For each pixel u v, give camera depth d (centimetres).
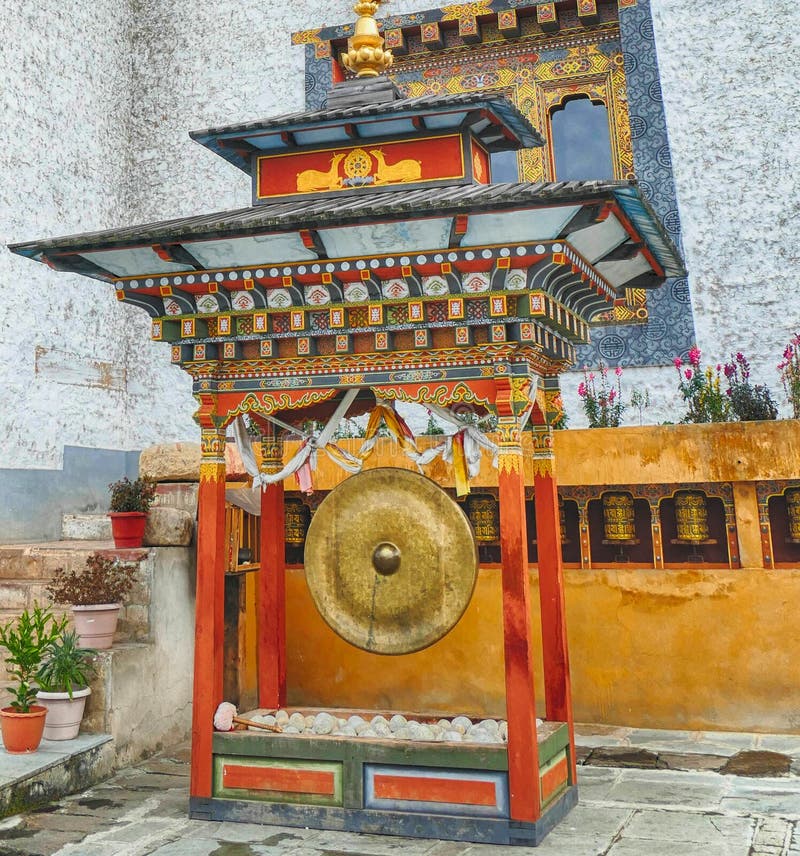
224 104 1155
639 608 675
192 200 1143
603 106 1074
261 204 534
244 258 471
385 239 443
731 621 655
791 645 640
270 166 536
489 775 438
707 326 956
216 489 507
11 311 939
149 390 1117
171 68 1180
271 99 1139
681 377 952
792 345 898
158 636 641
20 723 516
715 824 454
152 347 1124
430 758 447
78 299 1043
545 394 541
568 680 510
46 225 1002
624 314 980
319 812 459
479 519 716
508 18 1070
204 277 484
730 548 665
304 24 1145
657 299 973
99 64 1123
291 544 759
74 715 557
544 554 525
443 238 438
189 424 1102
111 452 1069
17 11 984
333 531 515
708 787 521
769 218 956
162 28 1193
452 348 471
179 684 668
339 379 493
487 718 530
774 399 923
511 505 452
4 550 733
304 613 750
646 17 1029
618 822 462
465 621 712
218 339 504
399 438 518
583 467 690
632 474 677
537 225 422
